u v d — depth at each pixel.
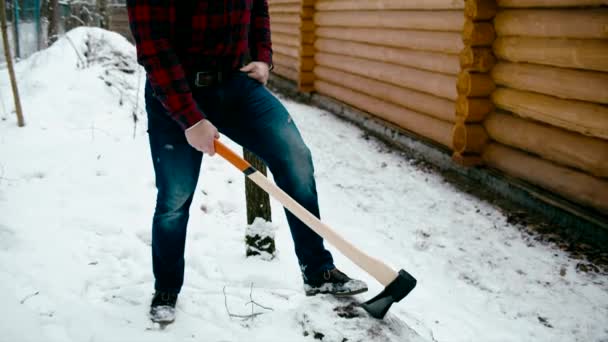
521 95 4.68
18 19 11.80
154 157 2.36
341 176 5.65
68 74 6.99
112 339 2.27
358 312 2.45
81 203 3.78
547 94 4.40
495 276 3.59
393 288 2.28
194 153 2.34
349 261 3.59
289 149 2.35
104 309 2.50
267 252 3.31
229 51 2.29
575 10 3.99
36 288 2.61
